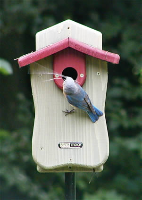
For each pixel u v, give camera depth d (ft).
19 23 44.32
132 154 43.55
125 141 42.55
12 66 48.93
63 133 22.56
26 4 43.88
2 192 41.83
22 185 40.06
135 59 44.78
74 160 22.41
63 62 22.56
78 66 22.53
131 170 44.11
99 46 23.07
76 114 22.57
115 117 43.91
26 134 43.16
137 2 48.14
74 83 21.62
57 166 22.41
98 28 46.65
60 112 22.63
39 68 22.74
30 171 43.16
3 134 41.96
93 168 22.79
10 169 40.68
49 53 22.03
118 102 45.06
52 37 23.09
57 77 22.53
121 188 43.11
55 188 42.04
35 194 40.34
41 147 22.47
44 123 22.59
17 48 48.75
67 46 21.98
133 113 45.85
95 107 22.16
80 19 48.88
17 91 49.24
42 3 45.78
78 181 41.91
